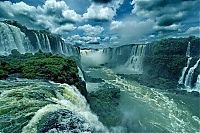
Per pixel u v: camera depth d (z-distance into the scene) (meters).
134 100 39.19
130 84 50.81
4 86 21.61
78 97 23.81
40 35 51.03
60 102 18.88
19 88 20.89
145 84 51.41
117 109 32.81
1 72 25.42
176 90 47.41
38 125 13.45
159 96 43.03
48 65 28.80
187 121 33.31
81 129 13.23
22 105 16.27
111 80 53.81
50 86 22.98
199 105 39.06
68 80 28.12
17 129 13.23
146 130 29.36
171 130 30.09
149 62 63.69
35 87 21.69
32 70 27.23
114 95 38.06
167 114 34.88
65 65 29.81
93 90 40.31
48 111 15.12
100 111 30.77
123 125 28.88
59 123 13.45
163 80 54.91
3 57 34.72
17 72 27.59
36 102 17.11
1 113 14.95
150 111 35.19
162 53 61.31
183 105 38.94
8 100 17.19
